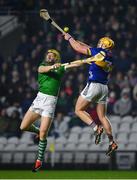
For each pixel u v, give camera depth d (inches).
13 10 1927.9
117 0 1876.2
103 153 1476.4
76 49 889.5
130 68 1685.5
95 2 1878.7
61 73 924.0
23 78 1691.7
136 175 1274.6
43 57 1755.7
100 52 876.6
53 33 1825.8
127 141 1540.4
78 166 1482.5
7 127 1558.8
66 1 1904.5
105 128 894.4
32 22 1886.1
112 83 1610.5
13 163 1498.5
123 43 1753.2
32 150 1504.7
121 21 1825.8
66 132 1552.7
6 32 1894.7
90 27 1790.1
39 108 925.2
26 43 1809.8
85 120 888.3
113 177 1218.6
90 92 884.6
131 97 1594.5
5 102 1611.7
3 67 1721.2
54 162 1483.8
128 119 1561.3
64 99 1588.3
